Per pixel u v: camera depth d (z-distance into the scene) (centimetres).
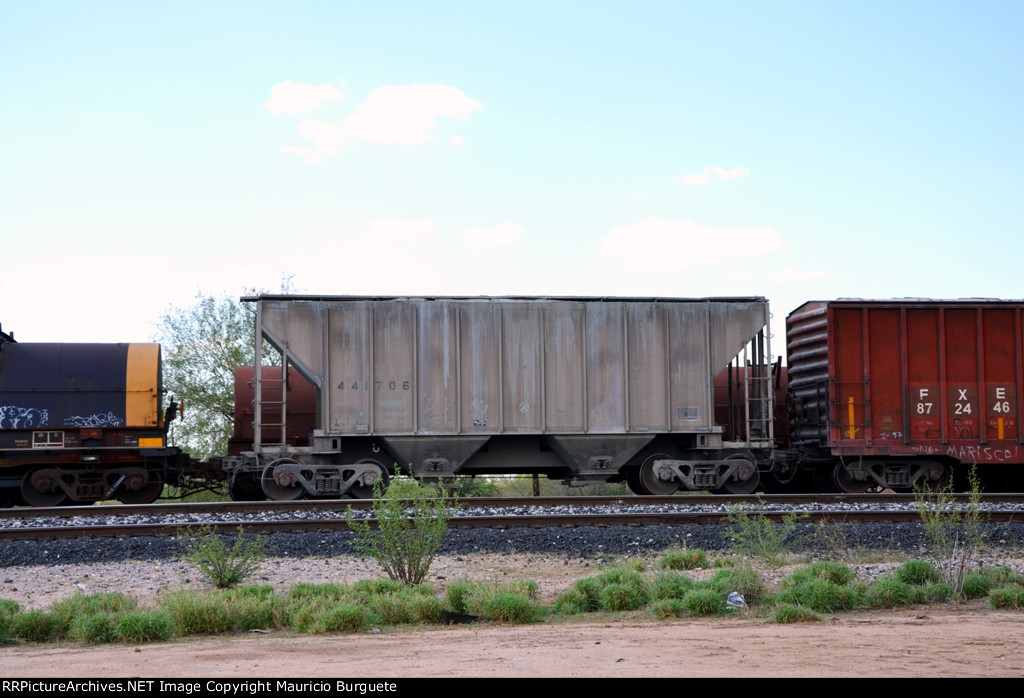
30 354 2036
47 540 1391
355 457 2044
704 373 2091
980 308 2047
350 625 897
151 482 2069
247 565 1172
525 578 1205
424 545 1142
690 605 946
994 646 715
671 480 2067
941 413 2028
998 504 1700
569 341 2053
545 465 2111
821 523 1407
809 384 2150
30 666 706
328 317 2002
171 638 869
